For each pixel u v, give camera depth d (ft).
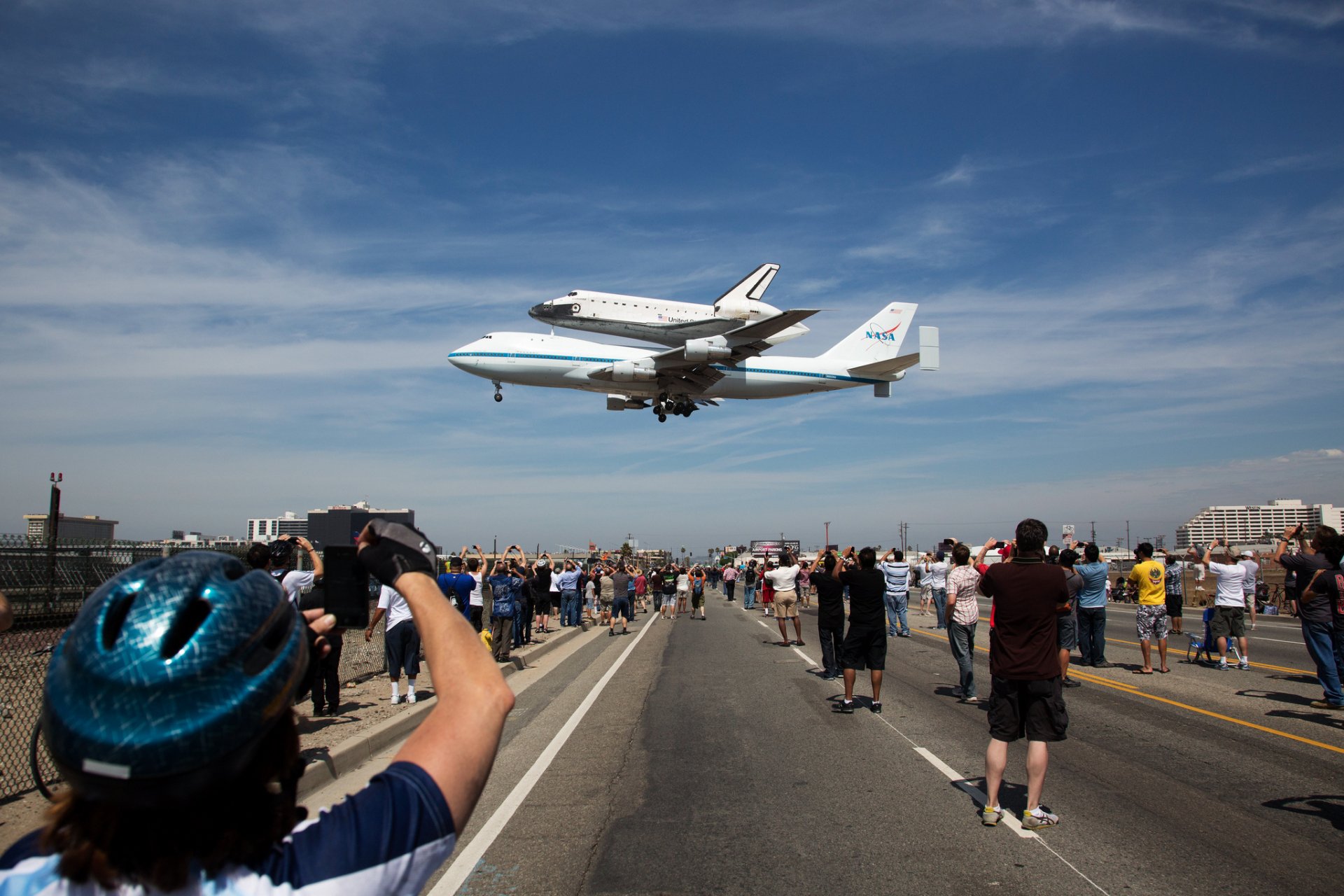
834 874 15.49
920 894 14.51
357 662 46.83
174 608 4.20
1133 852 16.49
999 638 18.66
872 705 32.22
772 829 18.20
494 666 5.42
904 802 20.15
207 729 3.88
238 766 4.14
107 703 3.86
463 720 4.96
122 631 4.09
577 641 67.41
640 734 28.30
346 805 4.68
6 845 16.83
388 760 25.52
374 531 5.89
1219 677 40.06
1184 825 18.15
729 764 24.09
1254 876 15.20
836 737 27.58
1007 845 17.01
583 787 21.77
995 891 14.58
